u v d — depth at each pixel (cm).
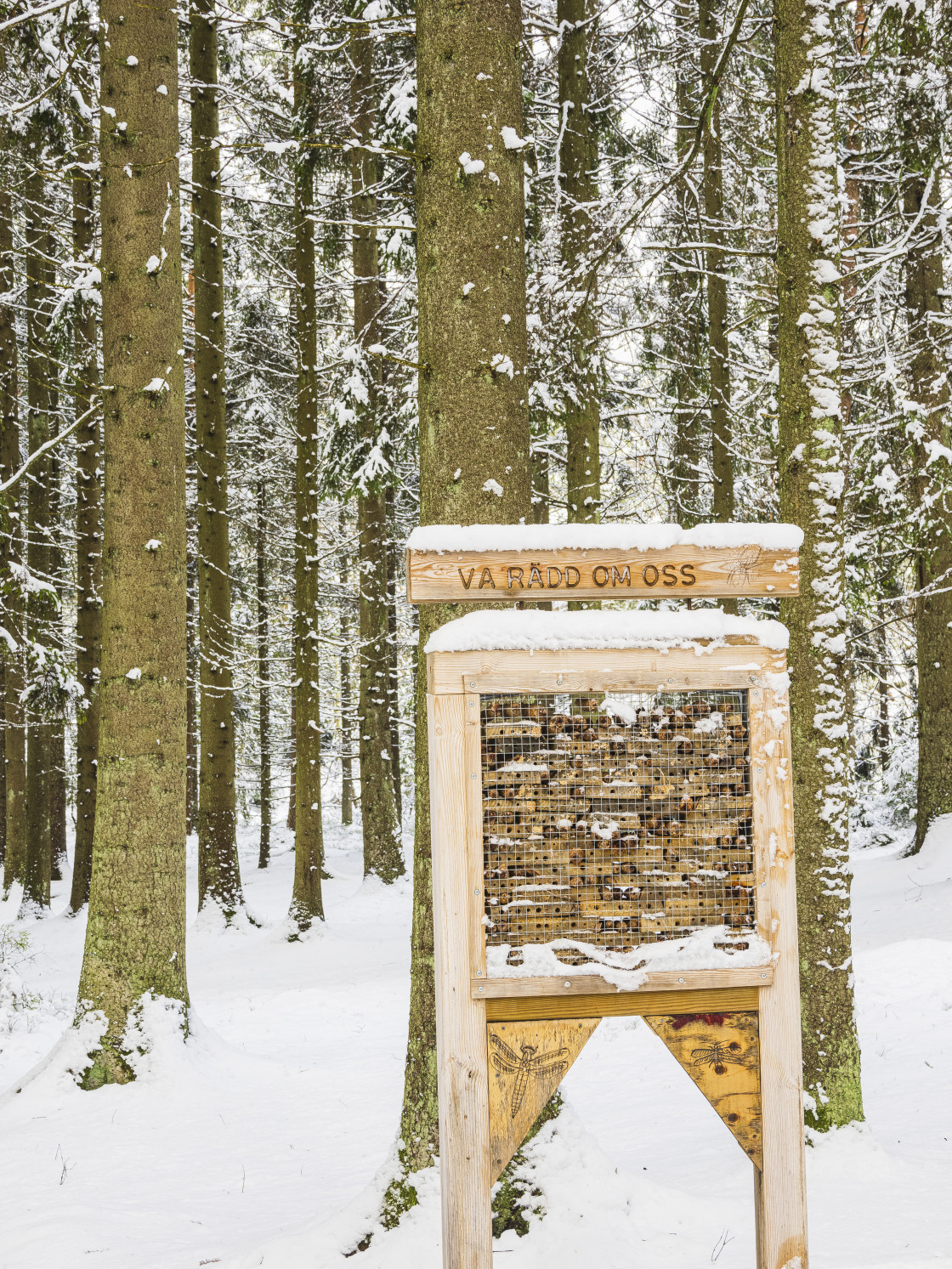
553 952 302
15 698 1981
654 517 1839
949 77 1077
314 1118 707
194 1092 734
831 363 564
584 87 1159
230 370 2092
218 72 1675
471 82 477
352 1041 976
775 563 319
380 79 1591
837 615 557
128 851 770
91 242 1633
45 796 1953
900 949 1002
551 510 1634
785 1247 306
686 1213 443
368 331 1759
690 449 1655
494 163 478
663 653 311
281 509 2500
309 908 1569
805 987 541
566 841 307
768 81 1348
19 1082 745
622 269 1244
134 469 791
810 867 546
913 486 1348
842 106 1166
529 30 1255
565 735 309
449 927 297
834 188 568
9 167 1455
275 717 3150
